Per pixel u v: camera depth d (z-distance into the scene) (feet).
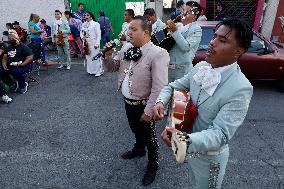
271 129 13.99
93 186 10.01
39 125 14.73
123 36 11.56
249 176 10.48
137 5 32.68
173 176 10.42
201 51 17.10
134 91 8.82
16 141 13.17
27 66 19.29
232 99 4.75
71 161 11.49
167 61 8.38
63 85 21.08
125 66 8.99
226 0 31.65
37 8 32.89
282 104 17.12
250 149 12.22
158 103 6.14
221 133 4.64
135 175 10.50
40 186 10.11
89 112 16.19
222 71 4.95
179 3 20.68
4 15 33.01
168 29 11.97
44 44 27.58
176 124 5.41
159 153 11.84
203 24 18.29
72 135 13.58
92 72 23.17
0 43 19.33
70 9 33.45
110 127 14.29
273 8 31.45
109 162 11.33
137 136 10.88
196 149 4.46
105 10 33.24
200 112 5.32
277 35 32.24
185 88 6.26
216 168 5.75
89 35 21.85
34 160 11.63
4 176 10.69
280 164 11.21
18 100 18.30
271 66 18.30
